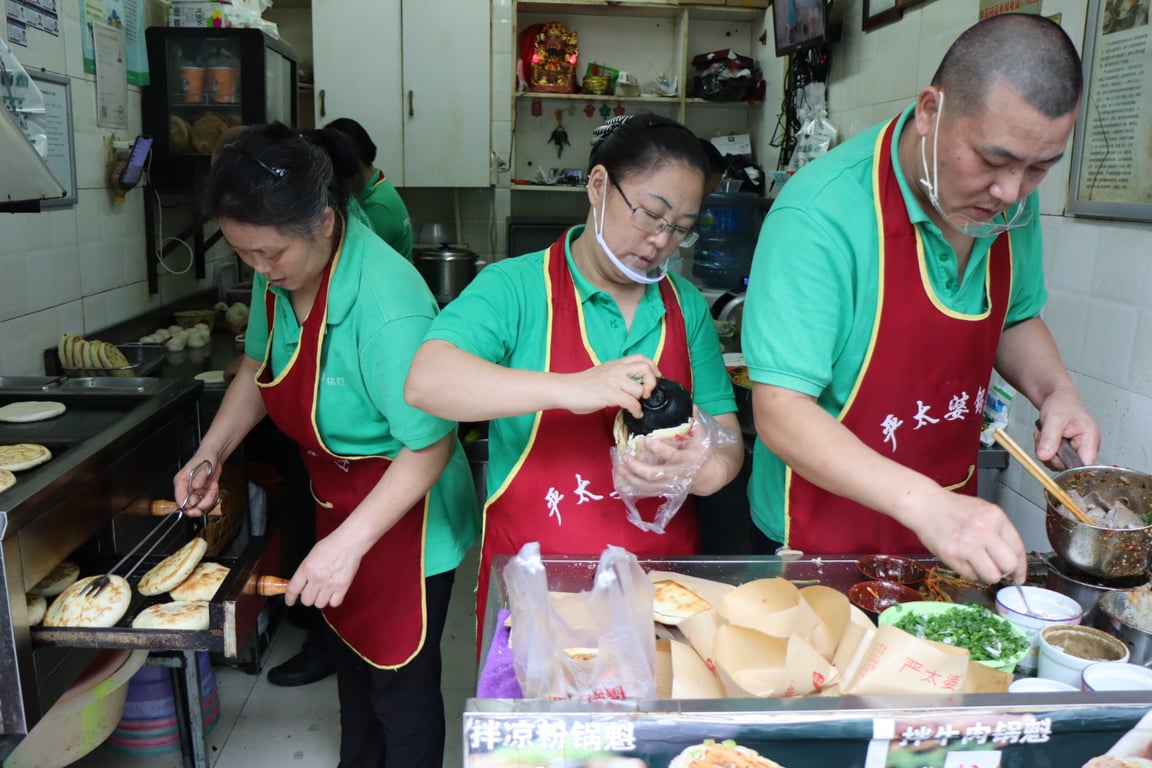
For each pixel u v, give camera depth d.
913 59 2.56
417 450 1.49
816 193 1.24
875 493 1.04
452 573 1.77
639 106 4.53
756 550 1.58
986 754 0.77
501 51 4.42
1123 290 1.67
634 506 1.36
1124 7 1.64
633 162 1.25
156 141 2.99
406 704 1.71
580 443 1.40
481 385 1.21
